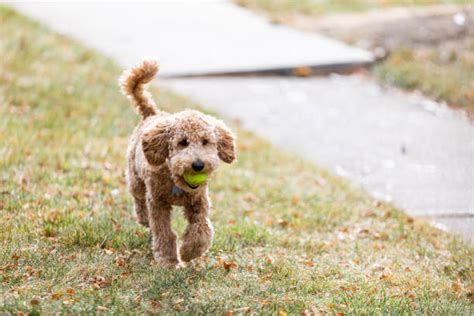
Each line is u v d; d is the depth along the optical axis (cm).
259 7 2338
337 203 982
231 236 795
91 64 1608
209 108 1392
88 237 739
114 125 1227
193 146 621
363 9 2325
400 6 2352
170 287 641
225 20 2164
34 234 745
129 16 2172
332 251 805
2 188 882
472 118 1445
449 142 1305
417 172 1156
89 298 604
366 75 1748
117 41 1864
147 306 600
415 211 992
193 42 1891
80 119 1245
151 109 752
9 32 1773
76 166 1002
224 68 1667
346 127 1387
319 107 1505
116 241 740
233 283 668
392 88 1656
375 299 656
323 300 648
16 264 669
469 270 759
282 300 638
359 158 1223
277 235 825
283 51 1830
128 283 646
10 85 1377
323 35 2009
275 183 1047
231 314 590
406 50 1822
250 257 745
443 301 666
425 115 1470
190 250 670
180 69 1647
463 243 855
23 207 823
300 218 906
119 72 1568
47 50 1667
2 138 1076
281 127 1377
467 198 1037
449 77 1644
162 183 664
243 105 1490
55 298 600
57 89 1388
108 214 820
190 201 676
